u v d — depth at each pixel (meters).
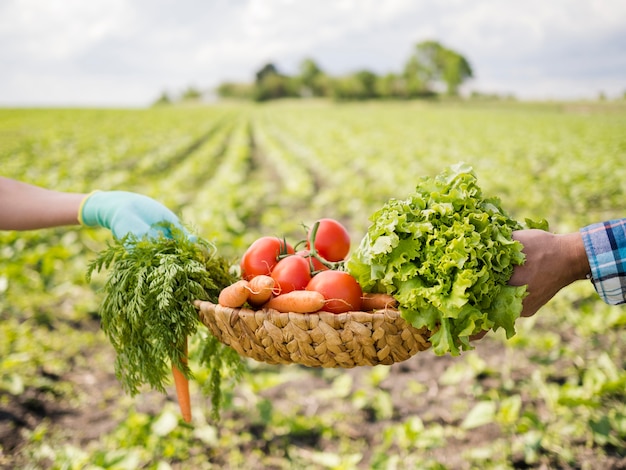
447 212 2.01
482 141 23.20
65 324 5.60
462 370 4.54
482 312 1.96
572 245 2.03
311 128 33.34
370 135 27.42
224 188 11.71
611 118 44.16
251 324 1.98
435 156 17.55
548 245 2.03
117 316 2.21
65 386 4.54
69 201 2.56
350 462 3.46
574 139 23.62
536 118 44.50
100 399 4.48
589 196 11.03
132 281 2.21
